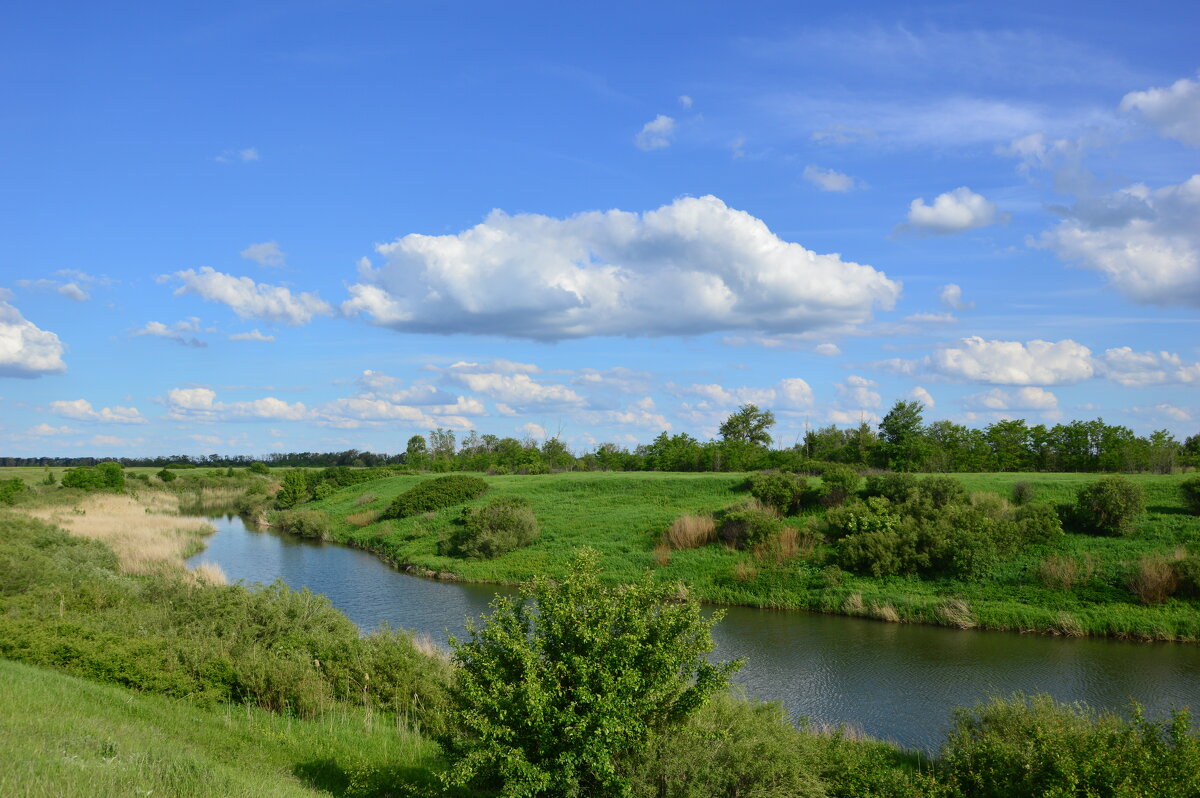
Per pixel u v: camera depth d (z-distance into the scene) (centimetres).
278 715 1348
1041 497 3531
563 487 5122
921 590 2895
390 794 997
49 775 733
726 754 912
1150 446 4853
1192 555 2644
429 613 2916
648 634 896
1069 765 932
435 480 5588
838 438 6706
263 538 5269
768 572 3216
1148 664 2123
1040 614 2564
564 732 820
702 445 6725
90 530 3866
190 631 1606
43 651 1377
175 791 784
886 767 1180
